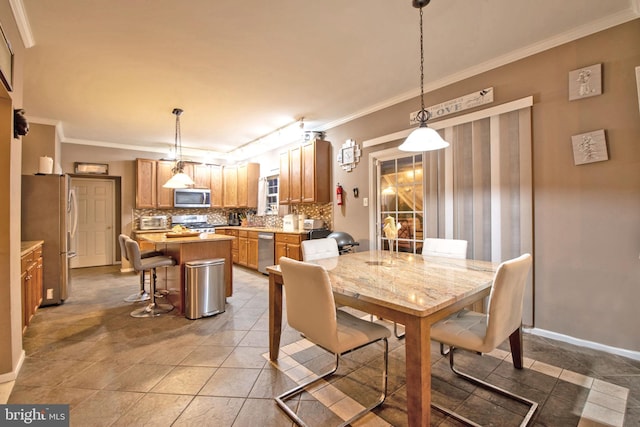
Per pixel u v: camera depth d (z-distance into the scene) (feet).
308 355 7.63
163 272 12.74
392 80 10.62
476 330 5.36
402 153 12.20
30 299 9.42
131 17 7.11
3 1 5.93
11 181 6.57
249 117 14.49
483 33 7.88
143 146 20.65
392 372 6.82
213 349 7.97
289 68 9.71
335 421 5.21
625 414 5.30
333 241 9.11
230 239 12.19
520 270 5.08
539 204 8.43
